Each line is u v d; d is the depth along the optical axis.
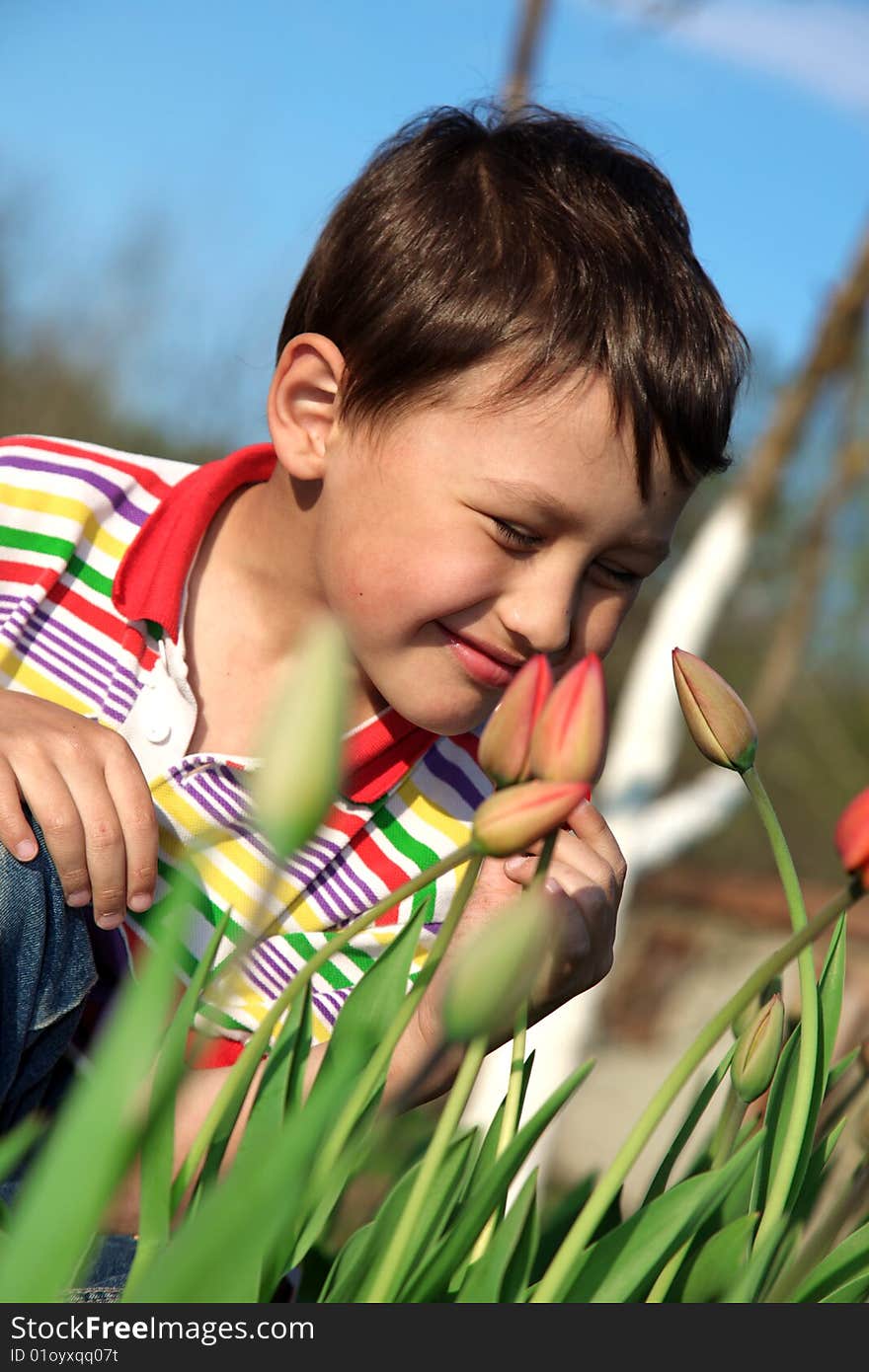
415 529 1.09
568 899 0.80
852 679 7.43
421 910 0.60
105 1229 0.52
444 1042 0.37
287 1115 0.56
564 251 1.16
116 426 8.10
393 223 1.23
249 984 1.23
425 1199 0.46
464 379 1.09
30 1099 0.90
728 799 4.21
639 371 1.09
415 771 1.32
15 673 1.24
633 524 1.08
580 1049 3.90
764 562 6.30
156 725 1.22
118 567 1.27
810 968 0.57
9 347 8.12
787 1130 0.54
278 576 1.26
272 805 0.33
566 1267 0.43
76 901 0.83
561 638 1.06
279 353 1.37
